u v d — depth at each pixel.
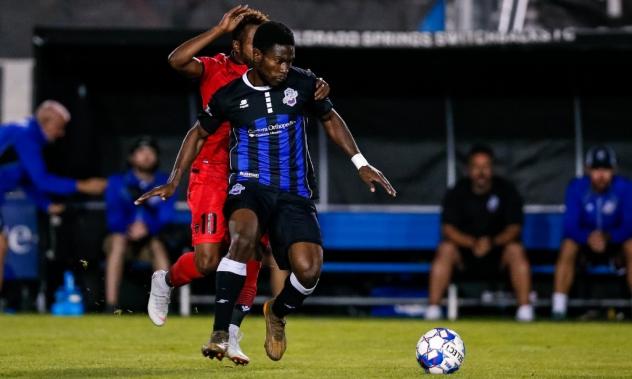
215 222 28.05
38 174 49.38
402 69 54.47
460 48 51.66
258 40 24.64
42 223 52.59
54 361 28.12
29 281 54.28
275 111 25.55
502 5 53.78
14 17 55.06
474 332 41.84
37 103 51.03
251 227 24.41
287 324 46.06
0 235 49.66
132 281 53.88
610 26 53.41
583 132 57.16
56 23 54.47
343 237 53.97
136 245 51.38
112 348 32.81
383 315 55.06
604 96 57.09
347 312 56.69
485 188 51.59
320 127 56.88
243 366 26.81
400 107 57.12
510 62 53.06
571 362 29.09
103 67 54.00
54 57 51.97
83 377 23.48
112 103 56.06
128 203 50.75
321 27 53.00
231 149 25.91
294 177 25.55
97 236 53.69
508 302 54.56
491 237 51.84
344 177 56.72
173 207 51.59
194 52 26.88
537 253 57.50
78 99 55.16
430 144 57.09
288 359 29.45
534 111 57.25
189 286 53.06
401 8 53.38
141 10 53.56
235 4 53.00
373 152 57.00
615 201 51.56
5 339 36.09
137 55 52.06
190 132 26.12
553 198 57.03
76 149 55.03
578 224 51.53
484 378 24.02
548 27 53.69
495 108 57.28
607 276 56.31
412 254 56.81
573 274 51.84
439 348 24.92
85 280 53.91
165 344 34.50
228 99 25.61
